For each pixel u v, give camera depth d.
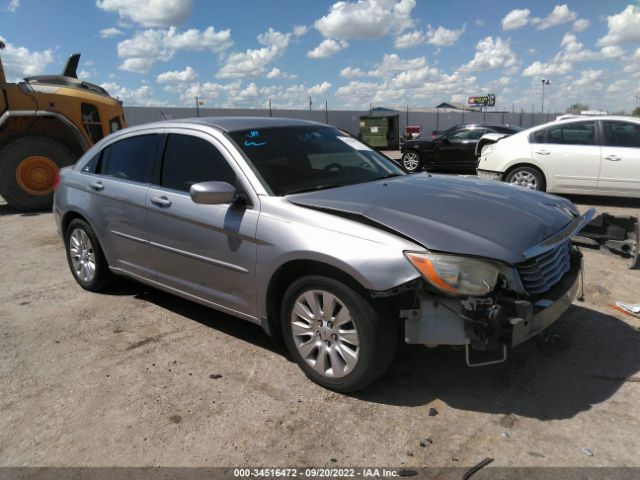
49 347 4.00
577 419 2.91
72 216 5.26
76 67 11.82
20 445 2.84
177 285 4.13
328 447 2.74
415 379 3.36
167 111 34.53
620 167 8.84
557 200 3.80
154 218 4.14
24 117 10.19
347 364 3.10
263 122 4.28
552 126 9.49
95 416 3.08
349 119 40.69
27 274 5.91
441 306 2.81
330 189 3.65
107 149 4.93
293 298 3.31
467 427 2.87
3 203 11.43
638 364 3.49
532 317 2.86
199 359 3.74
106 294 5.16
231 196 3.41
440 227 2.96
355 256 2.89
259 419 3.00
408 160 16.72
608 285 5.02
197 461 2.67
